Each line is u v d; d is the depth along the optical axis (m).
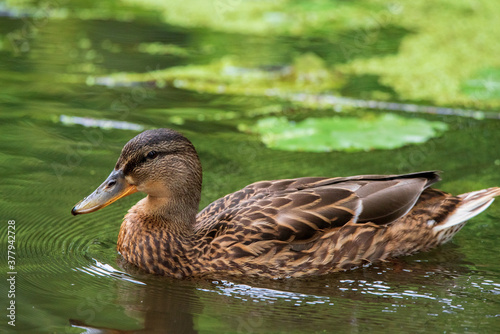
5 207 11.20
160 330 8.20
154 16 23.03
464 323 8.46
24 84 16.75
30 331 8.05
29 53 18.91
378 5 25.06
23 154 13.10
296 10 24.41
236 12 23.94
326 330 8.27
